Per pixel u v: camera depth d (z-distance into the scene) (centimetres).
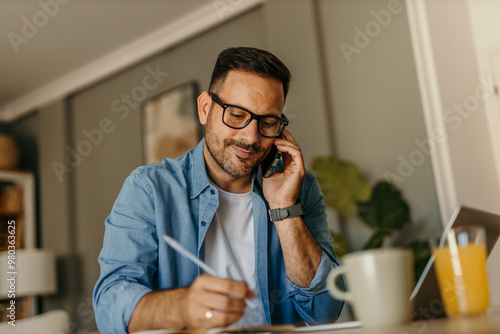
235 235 127
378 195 293
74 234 486
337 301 116
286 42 345
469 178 297
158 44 425
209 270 77
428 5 302
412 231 293
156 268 114
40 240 511
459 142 298
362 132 316
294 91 338
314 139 326
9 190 504
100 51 448
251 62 121
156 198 117
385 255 72
